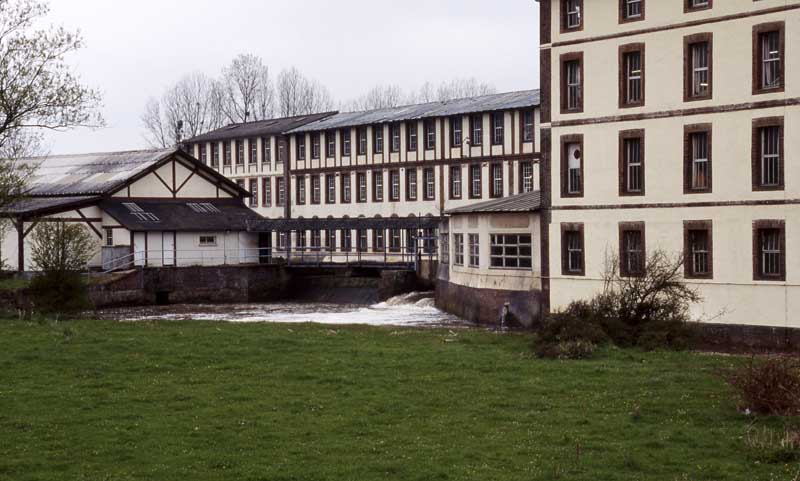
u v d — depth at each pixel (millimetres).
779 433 18422
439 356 28797
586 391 23172
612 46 41031
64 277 45125
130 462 17578
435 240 70562
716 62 37625
